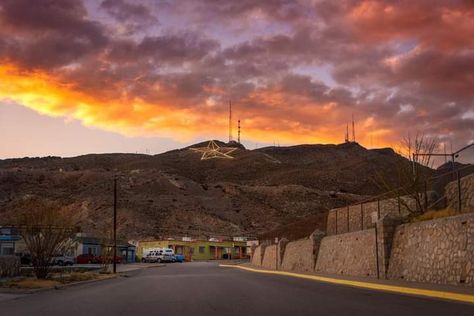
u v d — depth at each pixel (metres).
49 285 27.66
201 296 19.17
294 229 61.91
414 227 26.75
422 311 13.59
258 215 130.25
